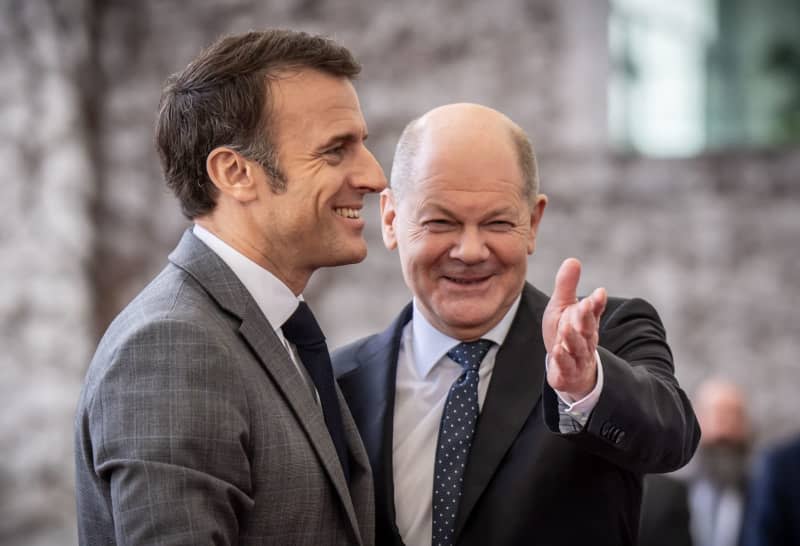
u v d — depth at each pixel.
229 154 5.40
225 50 5.45
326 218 5.46
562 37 18.31
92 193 20.41
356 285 18.47
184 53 20.27
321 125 5.41
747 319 16.78
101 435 4.78
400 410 6.20
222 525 4.71
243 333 5.23
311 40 5.50
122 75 20.52
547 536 5.66
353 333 18.42
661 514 9.11
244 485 4.90
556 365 4.90
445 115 5.97
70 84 20.30
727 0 18.05
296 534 5.10
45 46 20.34
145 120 20.39
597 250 17.55
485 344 6.13
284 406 5.23
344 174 5.50
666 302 17.12
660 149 18.12
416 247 5.93
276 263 5.54
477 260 5.81
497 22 18.61
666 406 5.23
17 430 20.28
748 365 16.70
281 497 5.05
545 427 5.81
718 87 18.06
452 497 5.83
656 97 18.20
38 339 20.25
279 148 5.38
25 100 20.38
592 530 5.66
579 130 18.14
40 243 20.25
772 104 17.83
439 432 5.98
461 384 6.04
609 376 5.04
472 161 5.80
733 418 13.41
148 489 4.62
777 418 16.52
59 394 20.17
